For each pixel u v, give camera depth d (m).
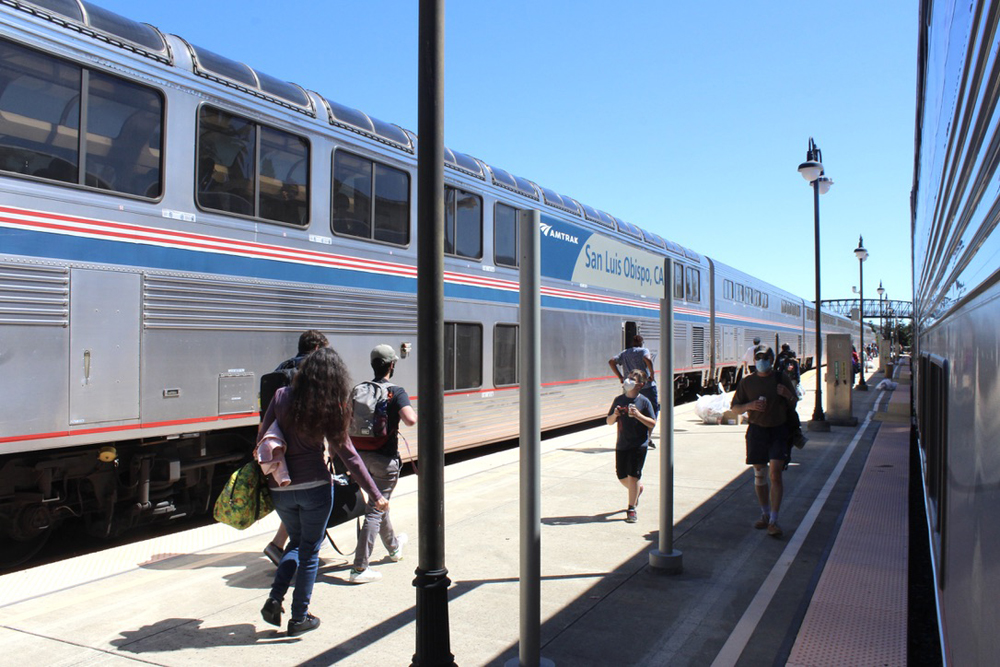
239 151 6.82
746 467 9.72
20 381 5.06
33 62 5.30
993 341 2.01
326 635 4.20
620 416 6.81
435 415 3.30
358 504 4.95
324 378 4.20
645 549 5.95
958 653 2.43
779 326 32.56
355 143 8.16
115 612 4.52
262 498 4.46
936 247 4.82
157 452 6.25
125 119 5.89
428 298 3.30
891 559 5.50
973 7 2.57
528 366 3.63
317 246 7.60
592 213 13.91
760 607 4.63
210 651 3.96
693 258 19.81
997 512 1.80
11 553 5.57
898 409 16.14
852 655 3.81
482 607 4.68
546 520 6.89
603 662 3.87
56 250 5.34
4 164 5.09
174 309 6.12
